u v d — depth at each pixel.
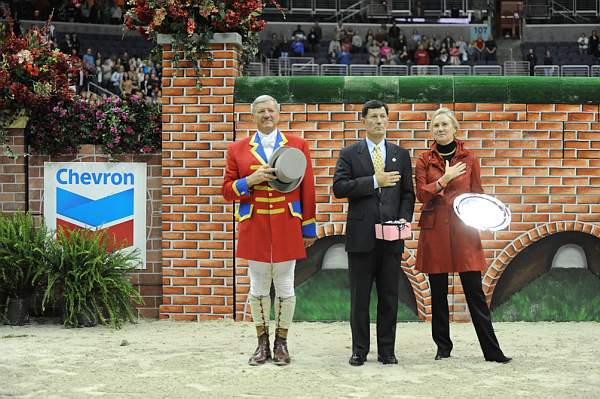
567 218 8.59
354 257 6.42
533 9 34.78
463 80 8.62
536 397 5.20
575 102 8.59
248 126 8.67
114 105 8.91
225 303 8.67
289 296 6.45
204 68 8.70
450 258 6.48
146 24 8.92
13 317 8.40
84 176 8.99
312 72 25.92
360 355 6.33
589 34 34.09
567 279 8.66
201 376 5.82
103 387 5.42
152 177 8.96
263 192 6.38
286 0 34.50
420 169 6.71
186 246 8.70
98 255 8.41
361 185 6.30
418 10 34.56
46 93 8.78
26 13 29.61
